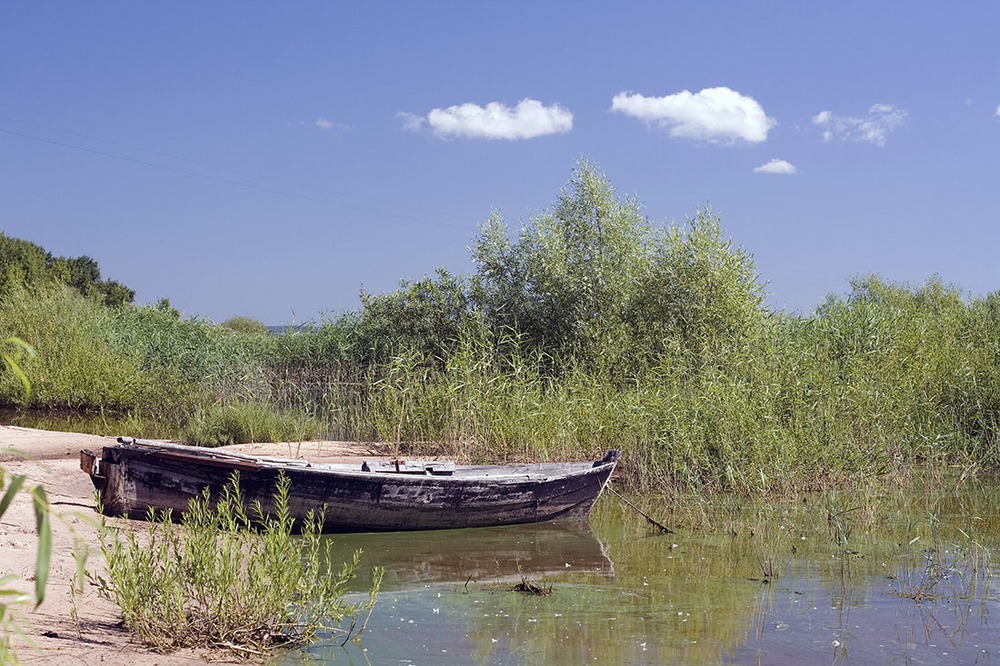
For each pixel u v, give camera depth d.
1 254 40.75
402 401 17.45
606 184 22.80
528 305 22.39
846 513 11.46
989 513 11.59
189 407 21.17
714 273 19.77
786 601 7.71
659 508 12.38
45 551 2.36
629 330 20.38
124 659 5.32
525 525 11.34
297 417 19.22
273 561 6.11
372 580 8.42
